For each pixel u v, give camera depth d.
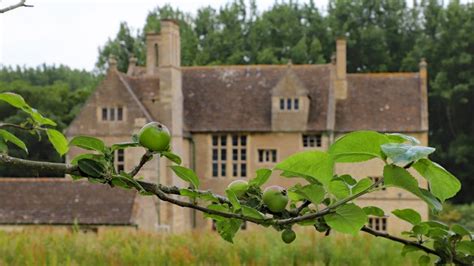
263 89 49.62
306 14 92.12
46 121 3.13
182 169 2.91
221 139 48.34
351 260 11.68
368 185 2.68
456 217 56.12
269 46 84.62
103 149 2.91
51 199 39.03
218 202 3.03
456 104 74.12
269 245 12.75
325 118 47.50
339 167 44.44
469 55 74.25
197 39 89.38
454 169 72.12
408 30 85.81
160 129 2.80
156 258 11.59
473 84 73.38
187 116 48.88
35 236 14.44
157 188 2.89
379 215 3.51
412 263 10.54
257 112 48.47
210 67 51.03
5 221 37.81
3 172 54.28
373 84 50.31
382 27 86.06
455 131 74.88
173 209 43.16
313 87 48.81
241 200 3.04
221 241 13.08
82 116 44.50
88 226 37.56
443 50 77.00
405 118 48.44
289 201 3.13
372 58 84.94
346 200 2.69
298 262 11.71
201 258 12.20
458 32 75.31
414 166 2.55
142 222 38.47
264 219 2.83
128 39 94.94
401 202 45.47
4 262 10.78
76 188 39.47
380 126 48.25
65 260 11.20
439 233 3.54
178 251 11.62
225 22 89.38
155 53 51.44
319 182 2.69
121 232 16.70
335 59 50.94
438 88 73.69
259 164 47.78
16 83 70.06
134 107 44.19
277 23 87.38
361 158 2.53
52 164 2.86
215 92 49.78
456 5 76.06
